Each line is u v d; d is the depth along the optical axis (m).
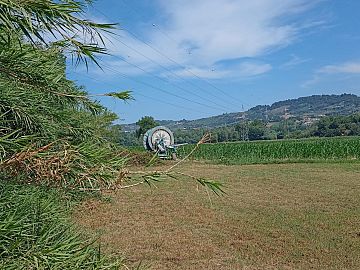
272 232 9.48
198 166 25.58
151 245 8.39
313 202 13.23
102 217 9.69
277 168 24.17
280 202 13.30
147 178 2.08
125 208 11.63
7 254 1.84
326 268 7.21
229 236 9.20
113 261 2.63
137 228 9.62
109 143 2.82
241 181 18.45
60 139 2.13
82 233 2.89
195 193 14.95
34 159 1.78
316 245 8.46
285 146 33.06
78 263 2.04
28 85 2.11
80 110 2.67
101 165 2.04
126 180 2.06
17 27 1.64
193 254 7.90
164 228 9.85
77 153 1.98
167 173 2.11
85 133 2.71
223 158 31.17
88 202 3.21
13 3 1.38
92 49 1.71
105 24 1.62
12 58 1.93
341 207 12.36
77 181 1.98
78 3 1.64
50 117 2.41
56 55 2.28
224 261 7.54
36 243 2.00
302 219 10.75
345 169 22.98
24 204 2.13
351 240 8.80
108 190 2.12
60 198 2.54
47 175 1.83
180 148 27.38
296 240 8.81
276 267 7.26
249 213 11.61
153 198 13.62
